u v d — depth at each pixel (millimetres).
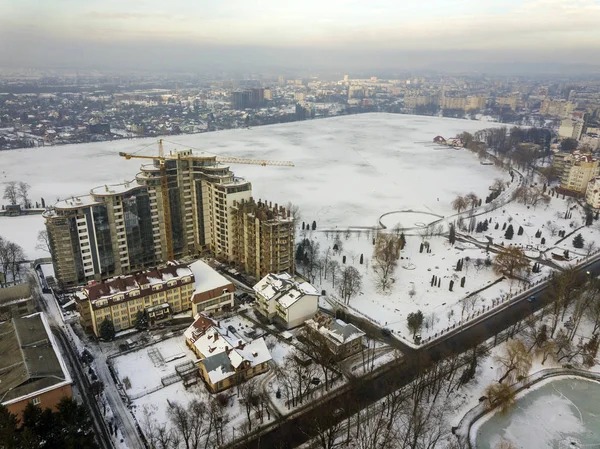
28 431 102688
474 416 149375
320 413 145125
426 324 197375
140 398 153125
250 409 148250
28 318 171125
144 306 194875
